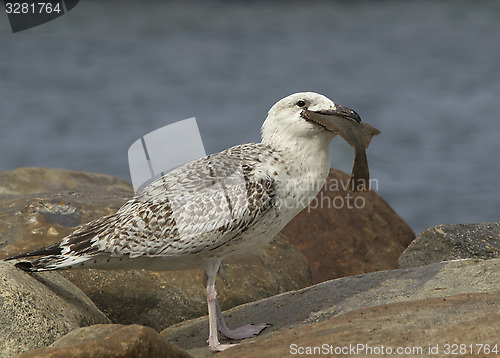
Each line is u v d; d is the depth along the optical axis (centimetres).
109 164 3541
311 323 841
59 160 3634
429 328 711
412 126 4312
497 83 5925
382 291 877
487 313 723
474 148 3769
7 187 1608
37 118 4703
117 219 862
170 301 1041
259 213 858
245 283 1083
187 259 869
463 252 1165
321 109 897
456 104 5025
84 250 842
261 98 5347
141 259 859
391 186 3119
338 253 1408
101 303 1020
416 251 1209
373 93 5544
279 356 713
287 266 1158
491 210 2788
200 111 4812
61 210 1152
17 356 671
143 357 686
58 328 814
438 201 2898
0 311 791
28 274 874
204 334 912
